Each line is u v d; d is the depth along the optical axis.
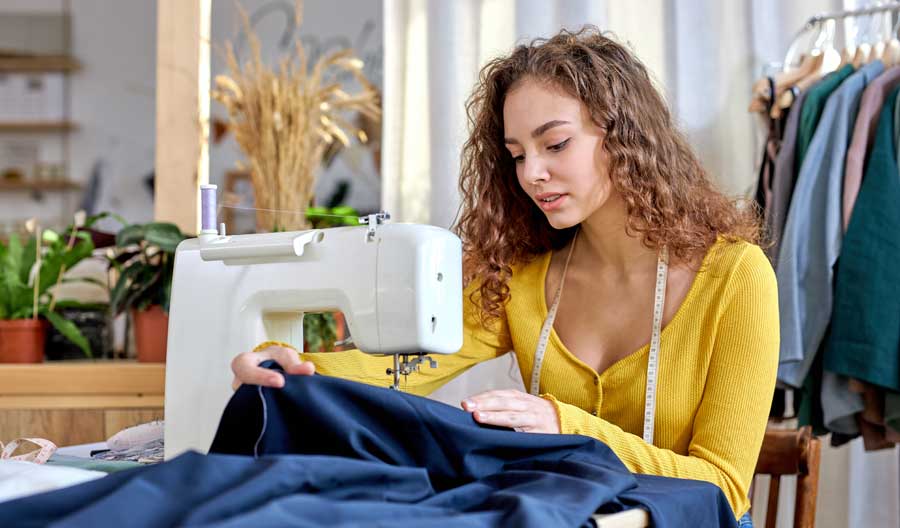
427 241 1.16
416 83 2.89
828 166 2.30
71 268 2.36
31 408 2.05
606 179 1.43
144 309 2.09
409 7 2.91
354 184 4.14
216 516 0.64
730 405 1.34
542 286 1.58
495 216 1.60
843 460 2.69
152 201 4.38
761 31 2.67
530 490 0.85
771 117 2.46
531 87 1.40
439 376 1.55
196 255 1.25
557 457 0.99
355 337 1.18
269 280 1.21
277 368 0.98
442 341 1.18
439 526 0.69
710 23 2.71
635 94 1.44
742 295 1.40
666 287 1.46
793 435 1.56
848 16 2.47
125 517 0.63
